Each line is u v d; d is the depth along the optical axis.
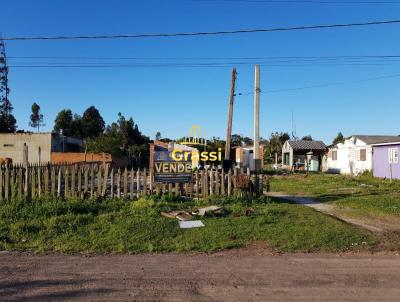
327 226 12.13
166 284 7.21
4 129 76.06
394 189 24.62
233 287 7.04
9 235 11.08
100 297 6.55
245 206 15.38
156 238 10.78
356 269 8.15
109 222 12.31
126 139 71.19
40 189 14.91
